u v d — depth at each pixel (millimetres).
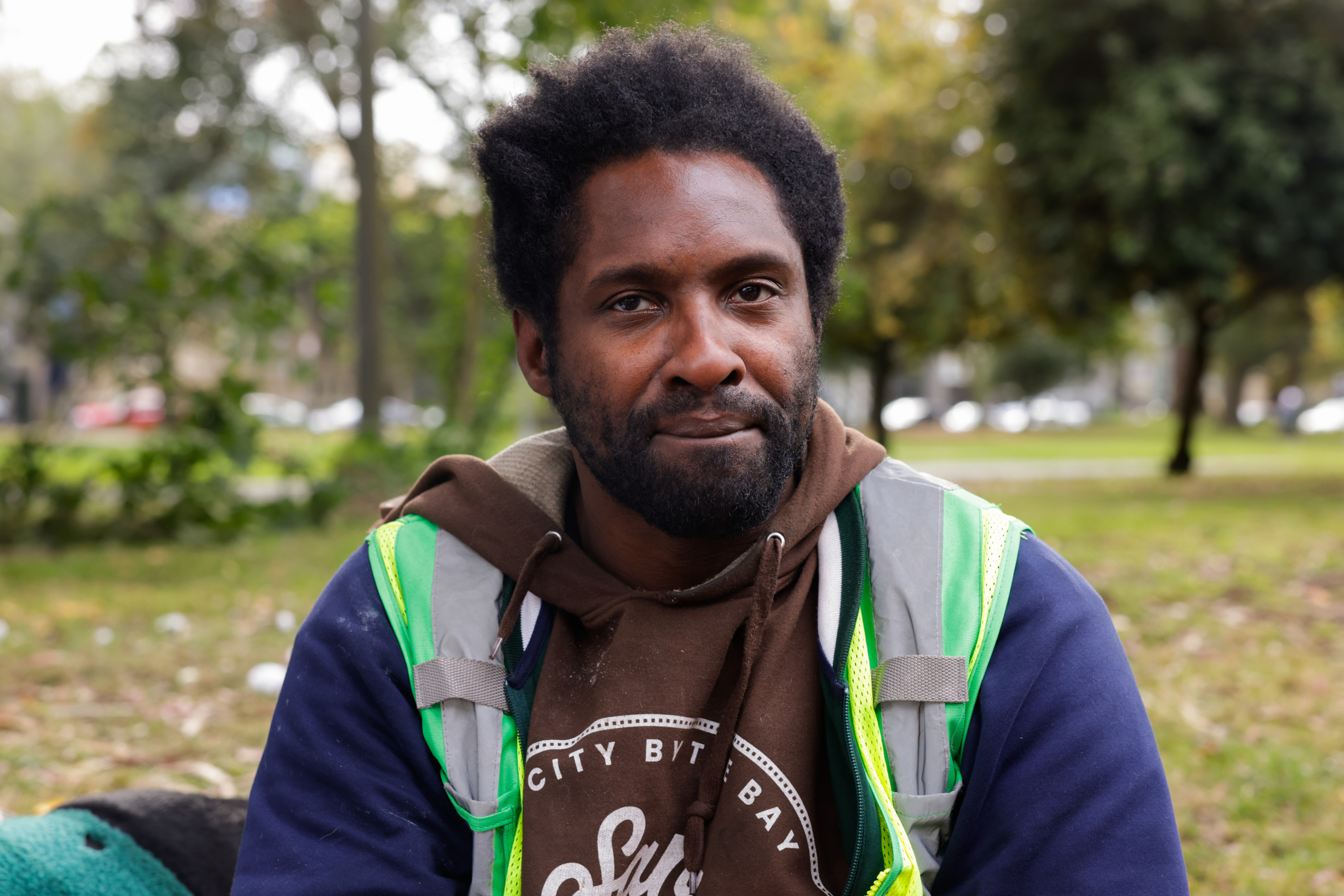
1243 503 9930
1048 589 1211
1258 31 10930
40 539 7949
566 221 1159
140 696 3916
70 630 4875
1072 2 11375
